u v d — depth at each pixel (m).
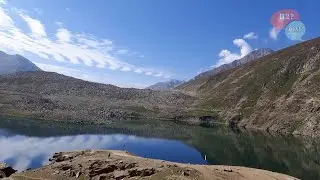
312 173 93.56
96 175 55.69
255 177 62.41
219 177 57.72
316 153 127.19
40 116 198.88
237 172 62.81
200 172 57.59
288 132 192.50
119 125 195.12
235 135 176.12
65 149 113.25
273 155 121.69
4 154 99.62
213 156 116.44
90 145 124.56
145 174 55.09
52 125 173.75
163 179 53.34
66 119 197.00
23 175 56.94
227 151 127.62
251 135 177.62
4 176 60.94
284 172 94.56
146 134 164.12
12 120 180.12
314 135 178.00
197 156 115.12
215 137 165.88
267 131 199.62
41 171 58.03
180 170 56.72
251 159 113.25
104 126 185.88
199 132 183.88
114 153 72.12
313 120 187.50
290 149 135.38
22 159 94.75
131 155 72.56
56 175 56.28
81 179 54.81
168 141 145.38
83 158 64.62
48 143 122.69
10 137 129.88
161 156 112.12
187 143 142.62
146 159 65.31
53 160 70.94
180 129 193.88
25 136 134.75
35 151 106.69
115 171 56.44
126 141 138.88
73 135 146.25
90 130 166.12
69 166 58.66
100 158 63.69
